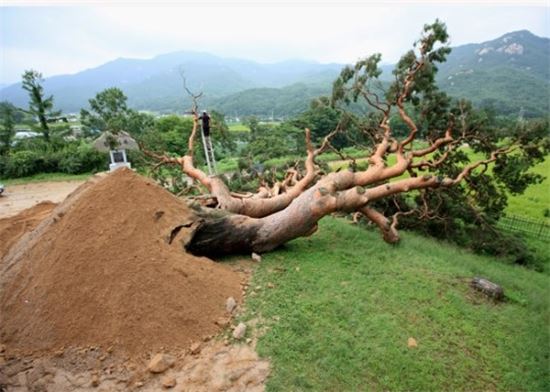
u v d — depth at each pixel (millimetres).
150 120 31875
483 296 6766
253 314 5324
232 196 9844
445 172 13180
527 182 12172
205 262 6168
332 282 6590
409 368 4566
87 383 4051
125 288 4949
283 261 7512
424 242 10961
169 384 4020
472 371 4688
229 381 4102
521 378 4633
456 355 4945
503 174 12133
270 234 7723
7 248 7547
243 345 4684
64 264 5188
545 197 24266
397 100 11164
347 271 7152
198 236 6977
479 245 12844
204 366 4309
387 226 9195
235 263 7281
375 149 12516
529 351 5176
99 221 5742
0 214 15039
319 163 15742
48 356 4402
